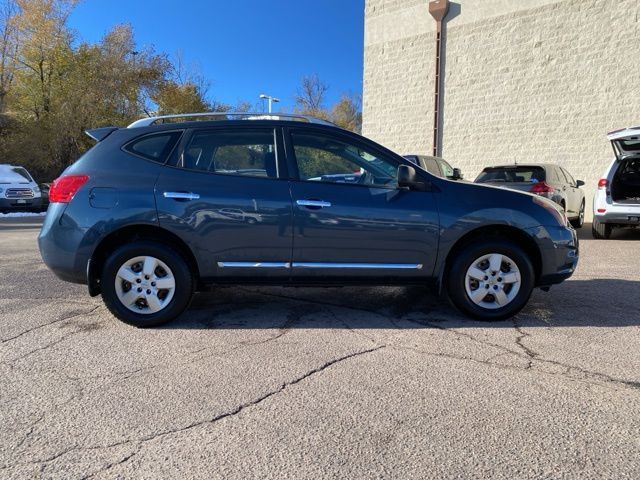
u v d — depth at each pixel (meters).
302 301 5.29
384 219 4.31
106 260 4.27
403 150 18.66
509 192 4.53
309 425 2.73
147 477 2.28
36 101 28.89
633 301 5.22
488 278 4.46
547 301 5.22
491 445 2.53
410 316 4.73
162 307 4.33
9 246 9.32
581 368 3.47
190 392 3.14
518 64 15.59
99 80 28.62
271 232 4.28
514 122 15.82
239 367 3.53
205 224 4.24
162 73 31.98
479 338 4.09
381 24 18.94
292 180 4.35
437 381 3.28
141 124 4.50
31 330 4.32
